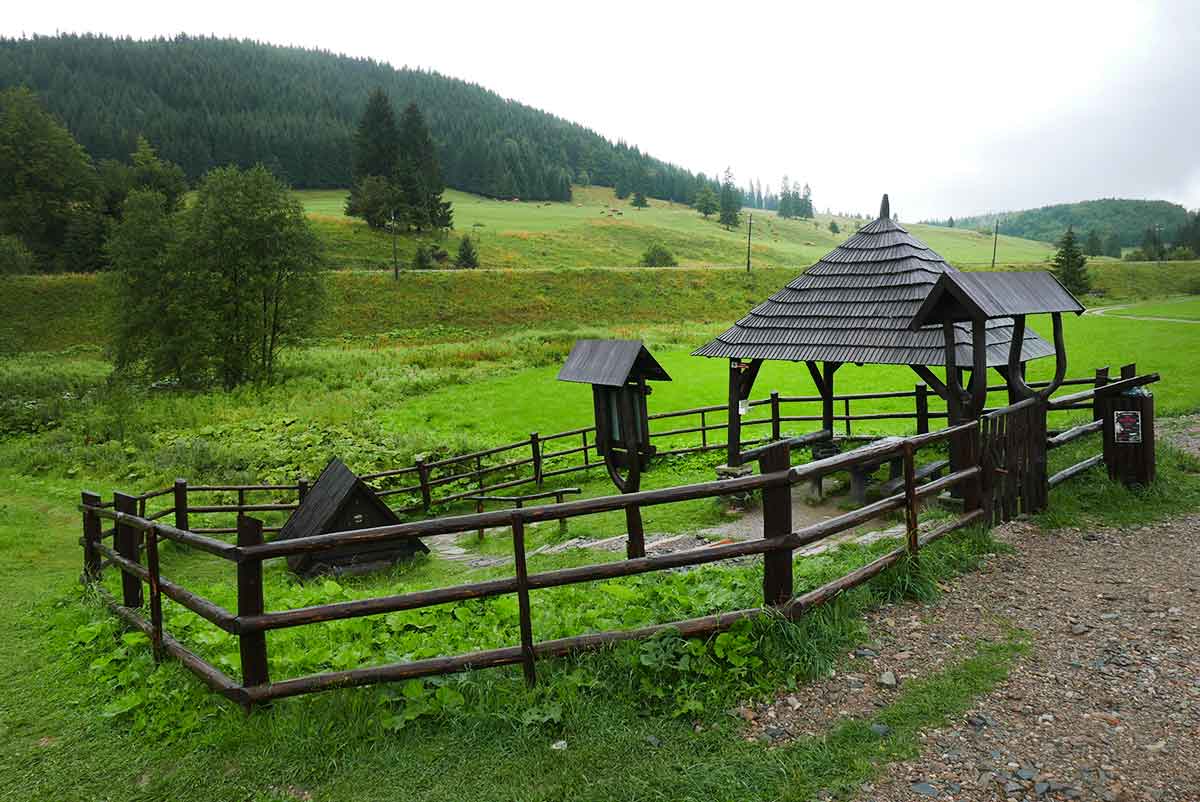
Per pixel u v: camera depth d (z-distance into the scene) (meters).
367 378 32.66
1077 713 3.98
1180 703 4.01
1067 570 6.17
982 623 5.16
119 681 4.85
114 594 6.88
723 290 68.81
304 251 34.78
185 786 3.73
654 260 93.69
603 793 3.49
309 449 19.08
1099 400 10.11
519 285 63.88
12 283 52.44
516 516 4.20
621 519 12.31
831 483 12.74
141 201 33.91
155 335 33.12
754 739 3.87
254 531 4.12
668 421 21.64
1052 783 3.42
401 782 3.65
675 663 4.35
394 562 10.90
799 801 3.40
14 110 81.06
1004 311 7.45
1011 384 8.30
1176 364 24.91
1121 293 73.94
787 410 21.91
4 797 3.73
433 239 95.12
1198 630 4.89
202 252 33.59
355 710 4.07
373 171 115.44
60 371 36.38
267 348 35.44
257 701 4.12
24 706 4.73
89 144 135.25
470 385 30.28
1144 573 6.02
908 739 3.82
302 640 5.52
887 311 11.05
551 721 4.00
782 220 196.25
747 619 4.61
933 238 173.75
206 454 18.23
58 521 13.02
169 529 4.84
